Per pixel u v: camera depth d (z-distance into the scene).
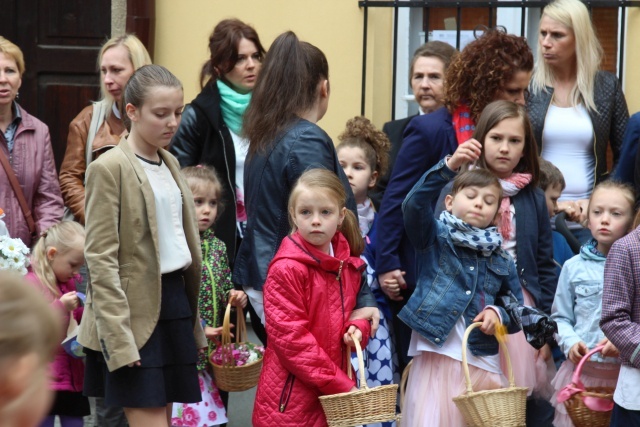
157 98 10.08
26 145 14.07
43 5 17.89
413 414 11.62
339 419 9.77
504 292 11.84
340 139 14.03
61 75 18.05
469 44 13.09
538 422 12.83
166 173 10.49
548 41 14.65
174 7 17.88
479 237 11.55
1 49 13.77
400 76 18.14
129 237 9.98
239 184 13.91
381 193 15.03
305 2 17.77
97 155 14.24
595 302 11.89
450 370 11.51
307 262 10.15
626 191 11.98
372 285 12.90
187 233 10.58
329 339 10.23
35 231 14.02
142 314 9.96
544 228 12.60
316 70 11.20
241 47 13.98
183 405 12.27
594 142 14.61
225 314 11.95
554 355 13.06
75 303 11.32
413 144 12.88
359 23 17.72
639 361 10.23
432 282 11.62
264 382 10.37
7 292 3.92
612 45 17.62
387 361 12.52
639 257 10.50
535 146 12.42
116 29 17.88
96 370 10.28
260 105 11.06
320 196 10.09
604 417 11.02
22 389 3.89
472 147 10.98
